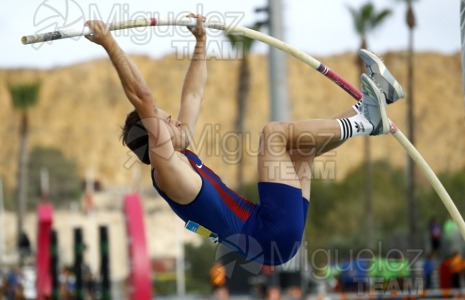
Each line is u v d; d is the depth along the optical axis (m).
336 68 162.25
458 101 165.75
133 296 23.17
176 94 148.25
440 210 77.12
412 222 64.44
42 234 31.53
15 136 157.38
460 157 157.00
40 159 115.06
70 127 158.62
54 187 112.00
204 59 10.30
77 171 118.38
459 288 26.39
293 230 9.35
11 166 152.50
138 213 23.67
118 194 100.56
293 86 163.25
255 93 157.25
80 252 28.91
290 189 9.34
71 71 166.12
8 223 120.75
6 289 36.72
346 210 79.00
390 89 9.89
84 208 104.06
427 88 167.50
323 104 161.38
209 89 150.25
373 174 85.94
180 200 9.25
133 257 23.09
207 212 9.29
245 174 103.81
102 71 166.75
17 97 80.69
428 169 10.30
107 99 163.62
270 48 21.52
